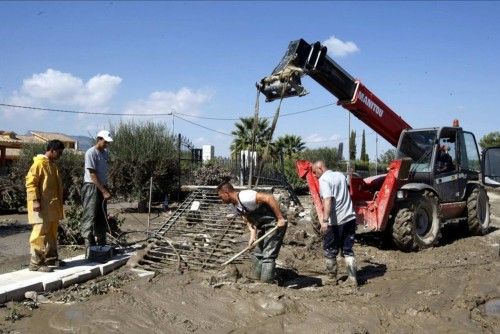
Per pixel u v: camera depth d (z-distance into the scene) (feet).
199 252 23.68
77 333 15.33
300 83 25.00
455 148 32.94
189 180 57.52
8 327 15.76
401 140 31.55
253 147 30.58
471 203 33.73
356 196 29.19
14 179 50.06
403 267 24.62
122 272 22.12
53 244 21.84
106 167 24.41
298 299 18.28
